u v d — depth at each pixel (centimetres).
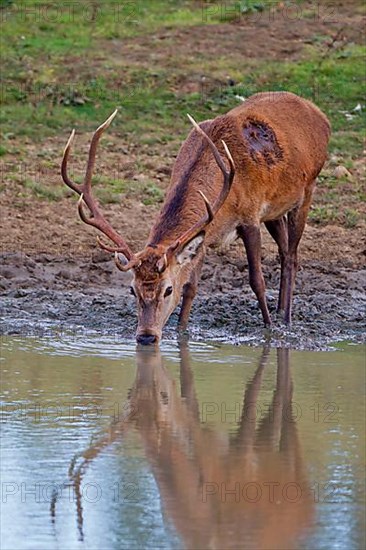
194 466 2366
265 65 6172
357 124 5697
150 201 4856
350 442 2525
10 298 3859
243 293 4031
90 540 2019
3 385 2897
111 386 2912
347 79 6088
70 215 4688
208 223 3297
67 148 3378
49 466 2339
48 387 2891
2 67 6019
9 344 3344
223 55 6278
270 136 3709
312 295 4016
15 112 5591
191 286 3503
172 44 6400
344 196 5003
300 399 2833
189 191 3456
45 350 3275
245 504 2189
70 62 6119
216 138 3581
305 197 3903
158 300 3253
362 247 4541
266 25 6706
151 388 2897
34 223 4584
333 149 5431
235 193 3553
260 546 2020
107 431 2569
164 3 7056
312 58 6288
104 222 3316
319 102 5866
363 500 2214
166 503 2178
